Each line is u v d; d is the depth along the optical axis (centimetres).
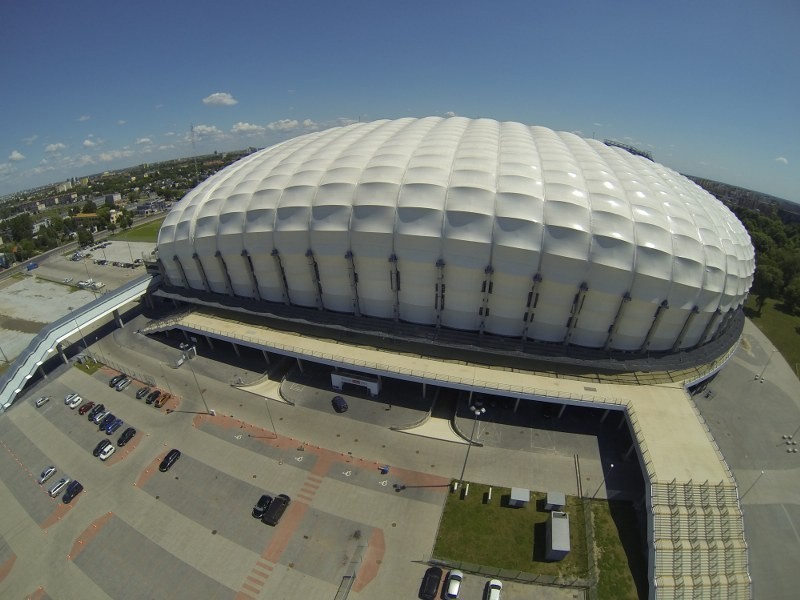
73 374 5469
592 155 5091
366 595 2923
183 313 6134
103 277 9594
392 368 4491
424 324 4956
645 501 3431
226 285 5847
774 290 7294
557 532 3138
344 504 3562
